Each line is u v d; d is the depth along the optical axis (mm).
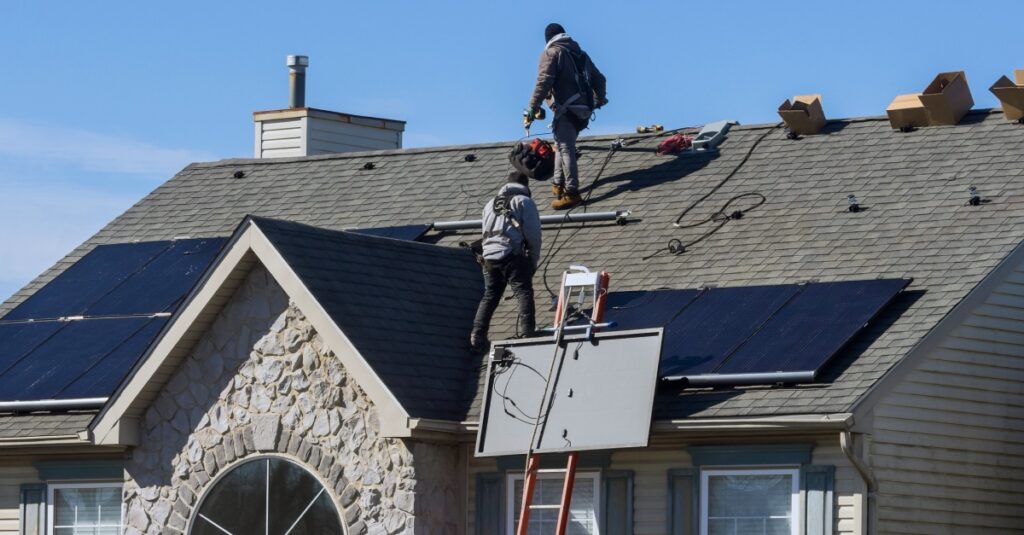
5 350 46812
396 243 45188
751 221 45250
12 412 44469
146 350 42031
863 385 36625
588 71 48781
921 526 38062
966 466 39188
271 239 41312
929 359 38812
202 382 42406
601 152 51312
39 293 49781
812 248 43062
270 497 41406
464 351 42688
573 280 40031
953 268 40375
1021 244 40656
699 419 37406
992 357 40156
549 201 49312
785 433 37406
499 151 53250
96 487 44250
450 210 50094
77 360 45031
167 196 55156
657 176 49000
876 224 43344
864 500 36688
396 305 42594
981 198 43125
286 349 41562
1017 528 40156
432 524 40125
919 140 47094
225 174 56000
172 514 42281
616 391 37906
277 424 41375
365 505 40156
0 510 45438
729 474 38281
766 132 50031
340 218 51281
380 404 39594
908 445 38094
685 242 45125
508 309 44438
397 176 53219
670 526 38625
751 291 41656
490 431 39281
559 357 39188
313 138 61844
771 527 37656
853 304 39469
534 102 48219
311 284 40938
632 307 42469
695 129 51500
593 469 39969
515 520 40562
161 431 42750
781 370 37500
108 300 48031
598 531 39656
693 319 40969
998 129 46438
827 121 49625
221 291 41875
